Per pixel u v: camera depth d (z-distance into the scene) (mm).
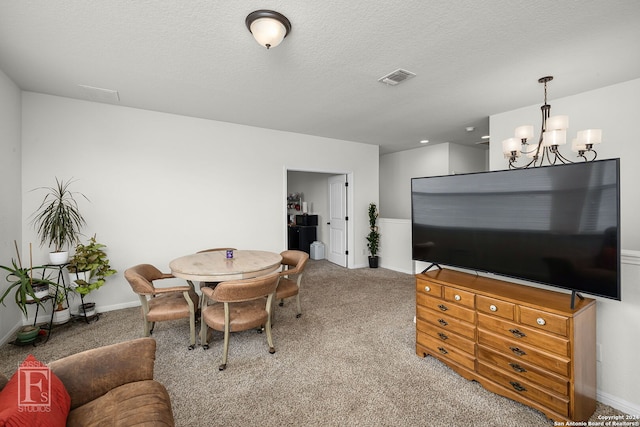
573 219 1688
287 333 2822
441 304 2201
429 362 2301
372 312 3383
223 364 2195
